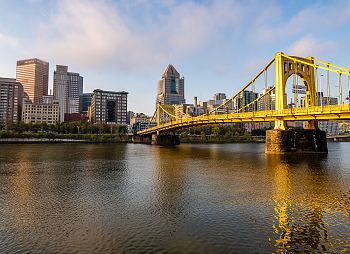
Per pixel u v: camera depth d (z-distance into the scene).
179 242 13.72
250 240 13.92
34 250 12.91
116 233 14.95
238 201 21.52
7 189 26.44
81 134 199.50
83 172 37.81
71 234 14.82
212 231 15.16
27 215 18.17
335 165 42.84
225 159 56.25
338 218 17.23
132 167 43.41
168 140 141.12
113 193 24.61
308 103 66.00
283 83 62.59
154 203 21.08
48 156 63.31
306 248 12.99
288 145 61.84
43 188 26.91
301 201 21.36
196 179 31.80
